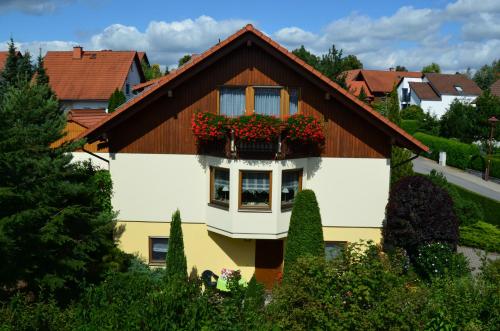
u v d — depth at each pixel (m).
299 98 15.57
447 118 48.97
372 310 8.41
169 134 15.85
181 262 14.84
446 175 37.81
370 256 9.22
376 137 15.80
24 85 13.48
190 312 8.66
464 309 8.65
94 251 14.67
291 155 15.44
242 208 15.52
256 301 9.63
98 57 48.22
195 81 15.52
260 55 15.34
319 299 8.61
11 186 12.20
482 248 21.09
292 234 14.02
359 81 80.31
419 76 79.56
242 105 15.63
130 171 16.05
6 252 11.62
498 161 35.97
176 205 16.19
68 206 13.13
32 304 10.27
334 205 16.17
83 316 9.59
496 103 45.22
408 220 16.28
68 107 44.81
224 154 15.38
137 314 8.66
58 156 13.70
